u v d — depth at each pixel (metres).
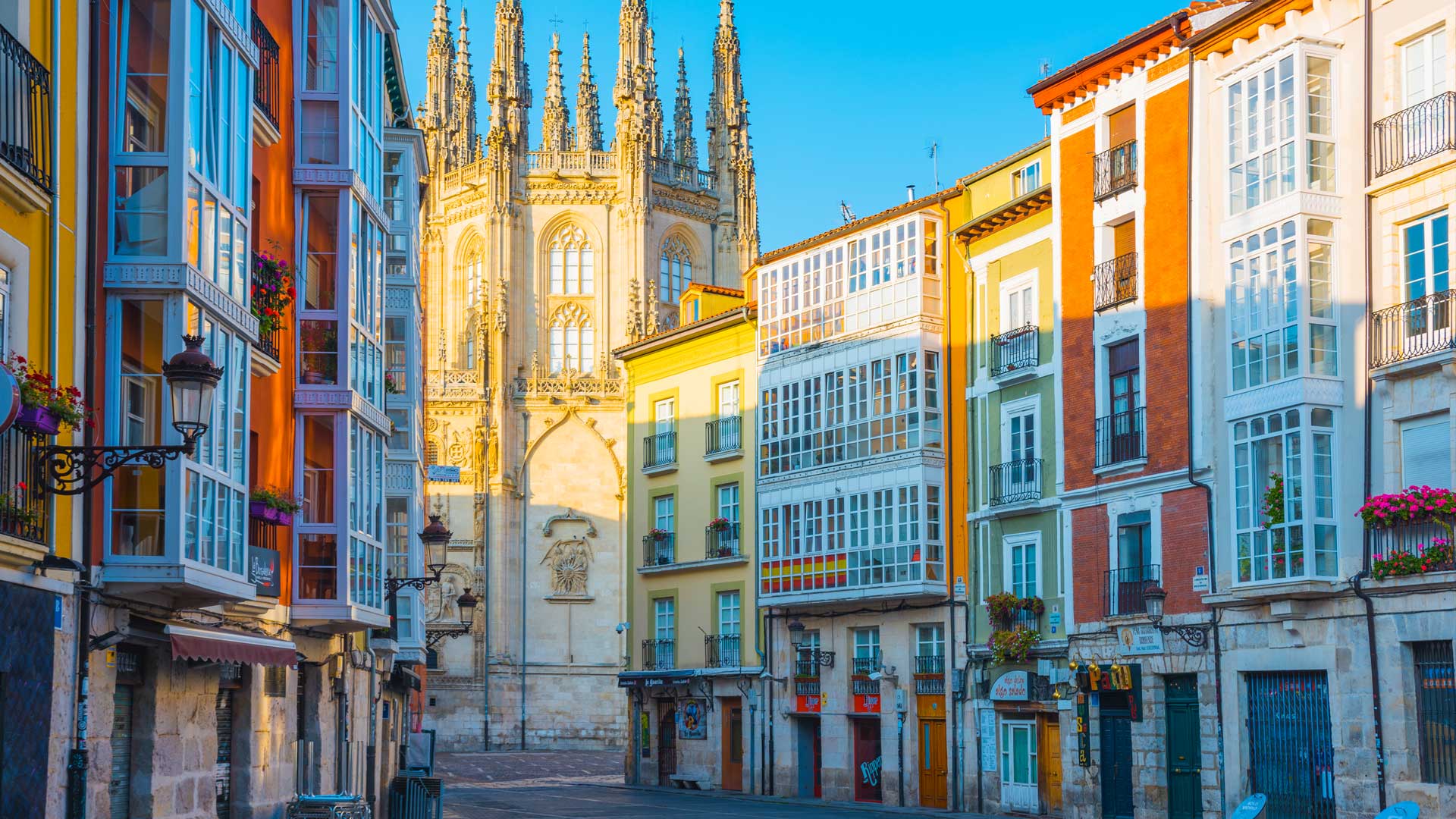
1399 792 28.64
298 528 26.56
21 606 16.94
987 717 42.81
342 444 26.94
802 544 50.28
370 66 29.34
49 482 17.25
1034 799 40.69
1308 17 32.34
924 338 46.25
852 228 49.41
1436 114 29.42
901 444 46.44
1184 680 34.81
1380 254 30.53
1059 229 39.97
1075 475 38.69
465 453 88.94
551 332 92.25
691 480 57.41
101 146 19.58
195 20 20.42
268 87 24.77
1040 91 40.41
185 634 20.69
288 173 26.78
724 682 53.97
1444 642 28.33
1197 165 35.12
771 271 53.12
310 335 26.89
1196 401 34.62
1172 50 36.25
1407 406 29.56
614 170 93.56
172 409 16.95
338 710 30.52
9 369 16.30
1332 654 30.39
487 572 87.44
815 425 50.34
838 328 49.81
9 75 16.84
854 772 48.25
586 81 97.62
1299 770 31.33
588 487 89.75
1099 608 37.41
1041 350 41.81
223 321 21.27
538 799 49.06
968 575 44.38
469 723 85.75
